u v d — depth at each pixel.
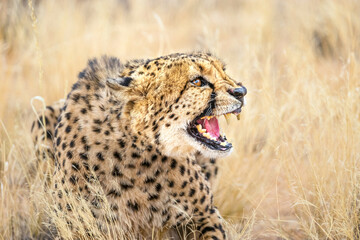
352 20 19.34
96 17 22.83
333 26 20.05
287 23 22.17
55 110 12.41
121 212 9.81
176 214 10.05
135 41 20.73
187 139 9.62
